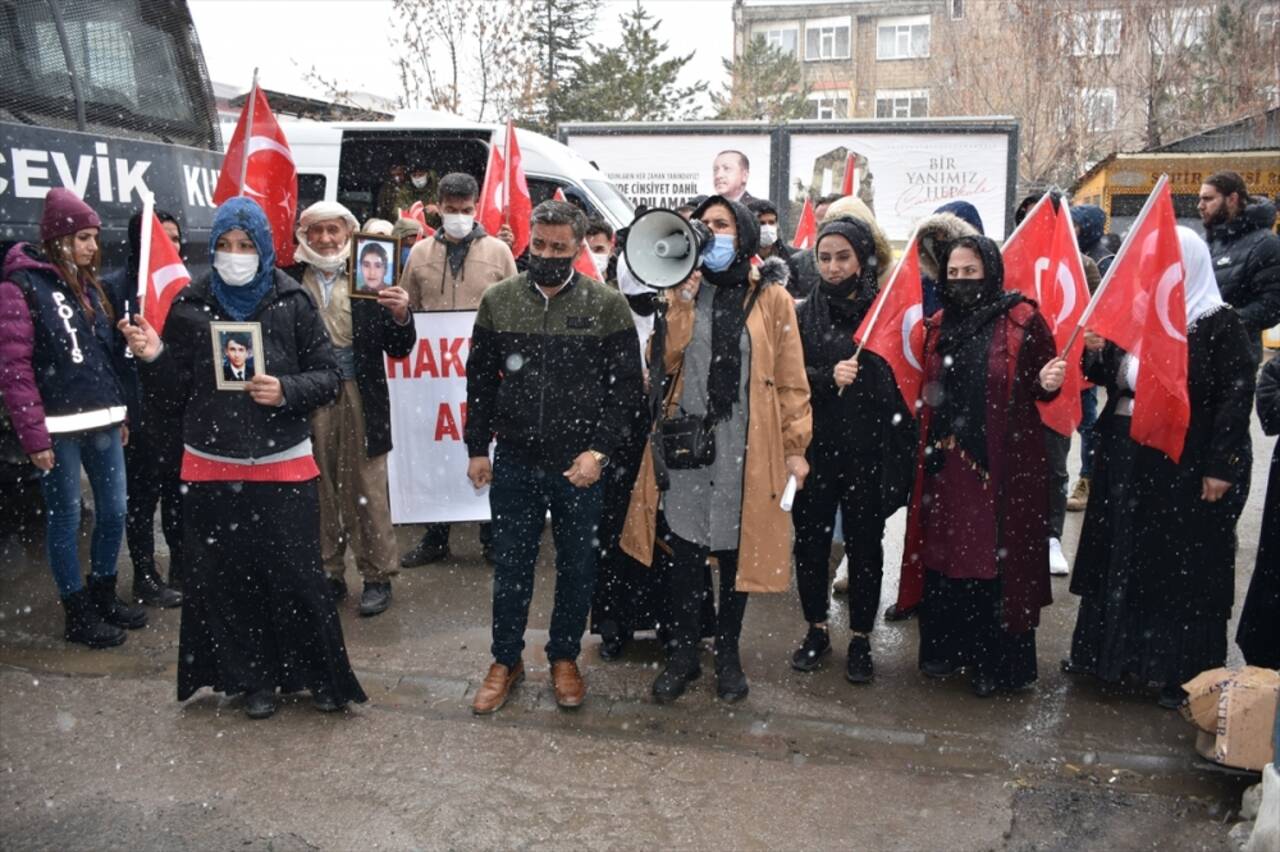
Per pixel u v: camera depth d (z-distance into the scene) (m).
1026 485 4.07
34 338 4.35
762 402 3.99
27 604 5.14
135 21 6.26
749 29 42.03
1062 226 4.60
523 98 19.19
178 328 3.80
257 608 3.94
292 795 3.45
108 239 5.78
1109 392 4.23
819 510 4.38
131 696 4.14
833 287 4.41
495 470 4.02
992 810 3.44
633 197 14.76
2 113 5.35
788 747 3.85
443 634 4.87
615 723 4.01
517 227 6.80
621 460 4.44
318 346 3.91
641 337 4.71
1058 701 4.26
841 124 14.38
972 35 26.06
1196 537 4.00
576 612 4.08
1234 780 3.65
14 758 3.65
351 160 9.54
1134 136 23.77
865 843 3.25
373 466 5.07
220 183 5.11
